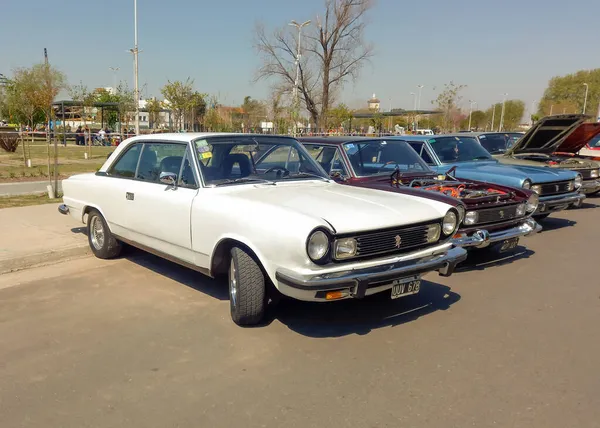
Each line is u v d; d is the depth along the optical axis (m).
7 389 3.35
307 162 5.50
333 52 37.69
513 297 5.29
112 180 5.84
